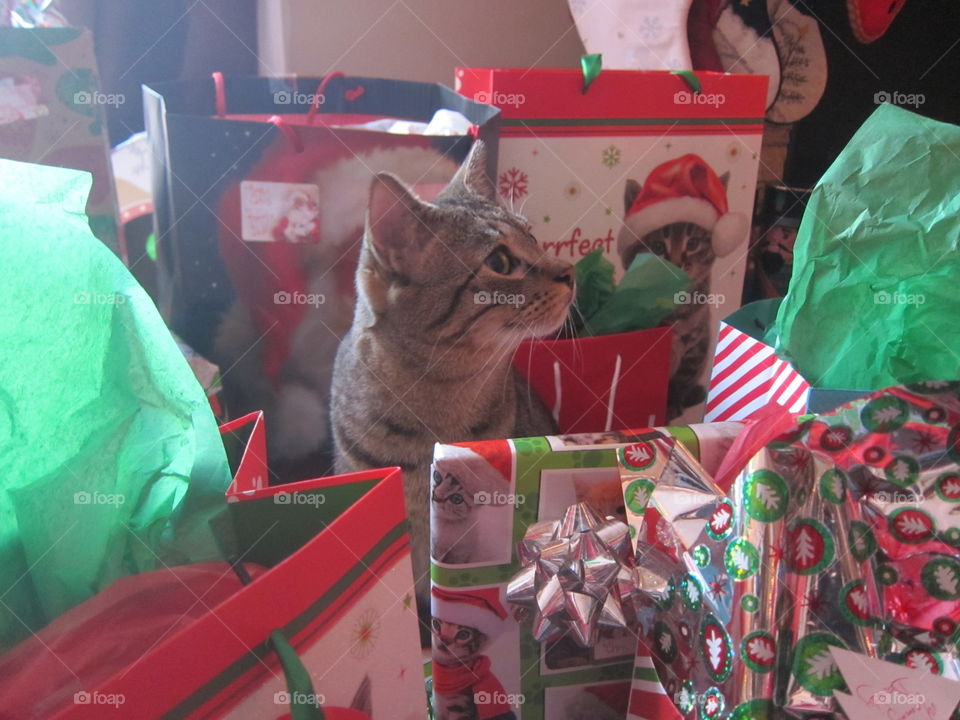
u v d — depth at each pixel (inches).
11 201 17.5
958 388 18.6
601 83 30.9
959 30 41.9
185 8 38.6
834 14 40.2
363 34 41.9
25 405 18.6
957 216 23.8
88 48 28.8
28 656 18.5
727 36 39.1
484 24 44.5
